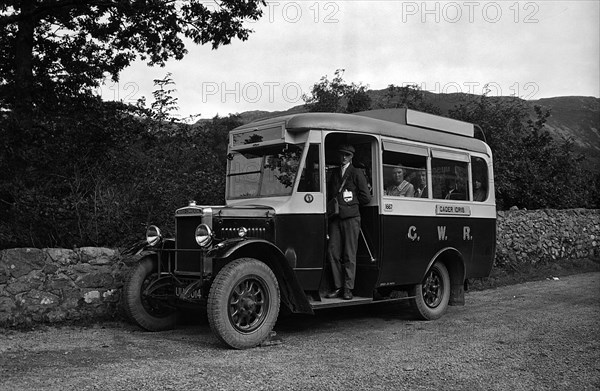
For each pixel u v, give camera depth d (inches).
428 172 351.3
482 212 393.4
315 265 291.4
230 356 239.9
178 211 285.7
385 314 366.9
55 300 300.5
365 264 319.3
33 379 200.8
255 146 309.6
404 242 329.4
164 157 424.5
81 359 231.0
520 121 840.3
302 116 297.0
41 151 396.5
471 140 396.5
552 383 201.9
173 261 300.0
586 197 857.5
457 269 368.2
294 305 278.5
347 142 323.9
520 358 237.9
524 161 759.7
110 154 410.9
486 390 194.1
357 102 738.8
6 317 286.0
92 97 523.8
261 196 304.7
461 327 315.6
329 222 308.8
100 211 359.9
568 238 704.4
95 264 314.3
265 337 262.4
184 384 196.5
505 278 544.4
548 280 552.4
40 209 338.3
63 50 591.8
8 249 297.4
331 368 220.7
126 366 219.9
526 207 765.3
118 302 318.3
